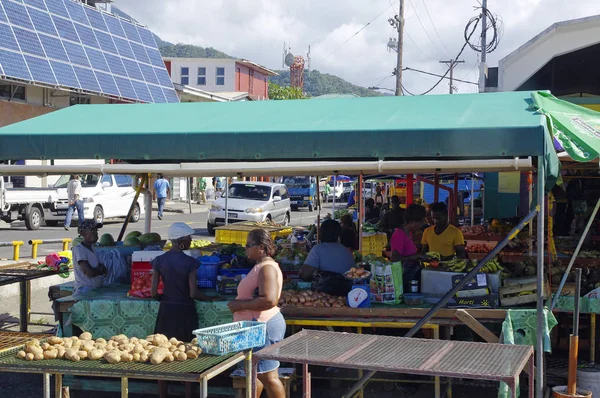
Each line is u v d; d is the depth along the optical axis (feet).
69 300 22.63
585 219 41.01
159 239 30.58
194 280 21.15
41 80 68.59
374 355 14.75
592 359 22.39
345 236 30.45
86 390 22.79
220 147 20.18
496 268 22.18
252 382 15.08
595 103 47.47
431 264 23.00
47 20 75.72
